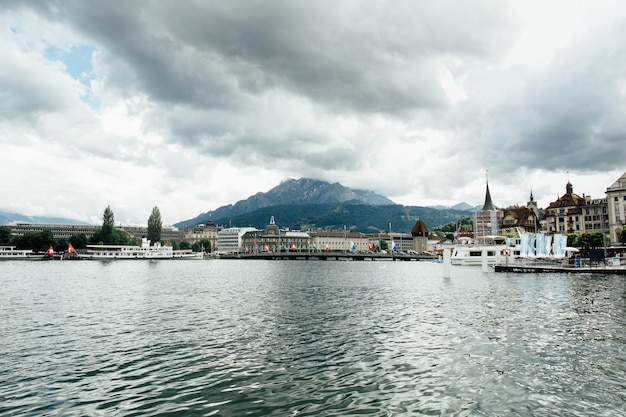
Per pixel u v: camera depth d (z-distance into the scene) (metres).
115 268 131.38
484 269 97.00
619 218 141.12
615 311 37.06
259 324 32.41
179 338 27.50
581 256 110.38
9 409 16.05
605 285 60.88
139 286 65.44
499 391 17.70
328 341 26.53
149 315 36.69
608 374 19.78
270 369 20.73
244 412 15.74
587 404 16.41
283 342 26.30
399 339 26.94
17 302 45.44
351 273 106.50
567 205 173.00
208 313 37.78
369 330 29.88
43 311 39.03
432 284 68.00
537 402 16.58
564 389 17.92
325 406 16.25
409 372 20.17
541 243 108.44
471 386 18.28
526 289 56.38
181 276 91.88
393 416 15.34
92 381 19.14
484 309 39.00
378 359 22.38
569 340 26.27
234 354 23.52
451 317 34.91
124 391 17.89
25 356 23.17
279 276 92.94
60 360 22.41
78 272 106.44
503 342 25.88
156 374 20.08
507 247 132.62
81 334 28.80
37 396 17.36
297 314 37.16
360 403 16.53
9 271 109.75
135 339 27.23
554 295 48.94
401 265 175.25
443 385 18.42
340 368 20.88
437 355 23.05
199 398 17.11
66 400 16.94
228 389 18.12
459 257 142.62
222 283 72.00
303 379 19.30
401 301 45.88
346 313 37.66
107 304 43.88
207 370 20.66
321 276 93.12
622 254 110.00
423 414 15.51
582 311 37.16
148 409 16.06
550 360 21.97
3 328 30.92
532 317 34.38
